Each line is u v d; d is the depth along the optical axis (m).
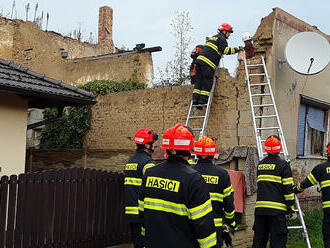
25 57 17.97
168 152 3.56
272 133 9.56
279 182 6.08
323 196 6.87
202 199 3.30
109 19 23.00
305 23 11.27
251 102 8.45
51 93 7.28
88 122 12.59
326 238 6.85
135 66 15.23
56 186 6.02
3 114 7.11
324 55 9.33
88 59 16.80
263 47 9.72
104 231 6.64
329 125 12.45
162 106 10.91
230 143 9.58
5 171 7.09
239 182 7.50
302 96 10.90
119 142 11.80
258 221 6.31
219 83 9.84
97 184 6.60
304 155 11.26
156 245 3.36
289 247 7.46
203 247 3.28
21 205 5.57
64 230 6.07
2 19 17.62
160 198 3.40
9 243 5.41
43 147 13.50
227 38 9.12
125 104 11.76
